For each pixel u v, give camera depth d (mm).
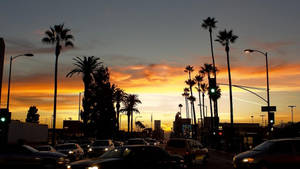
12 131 38969
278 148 16188
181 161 15586
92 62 59438
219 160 31859
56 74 43906
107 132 76625
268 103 35188
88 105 69062
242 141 42906
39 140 49031
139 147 14281
